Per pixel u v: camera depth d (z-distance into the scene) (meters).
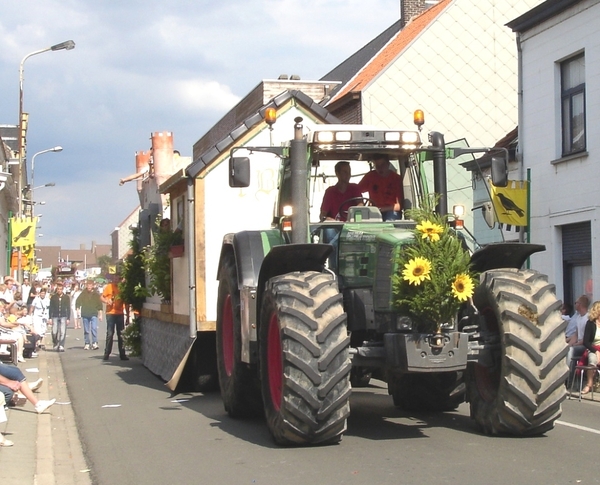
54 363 18.14
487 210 8.66
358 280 8.04
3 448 8.06
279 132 12.88
